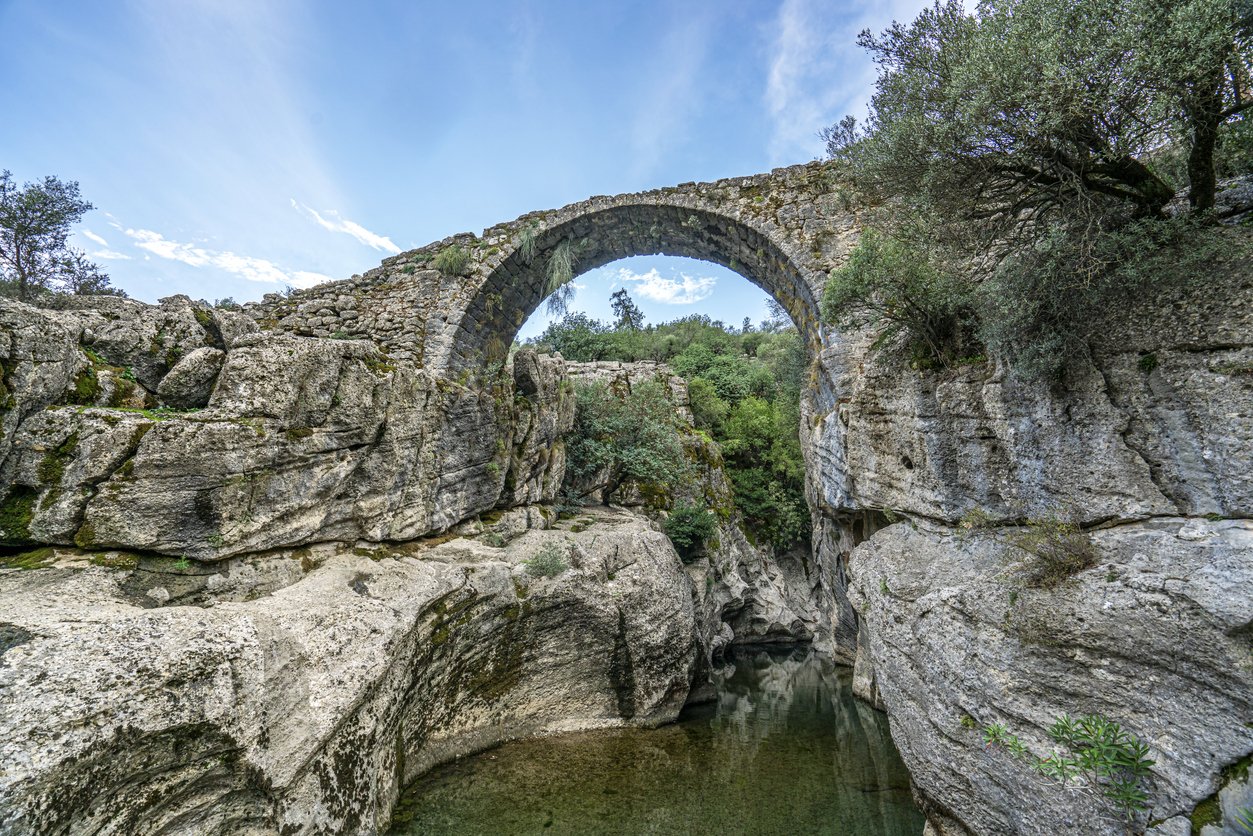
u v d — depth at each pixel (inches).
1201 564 145.8
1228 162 188.5
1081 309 190.4
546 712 329.1
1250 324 155.6
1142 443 175.9
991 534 219.9
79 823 108.8
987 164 196.4
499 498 406.3
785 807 258.5
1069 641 164.1
